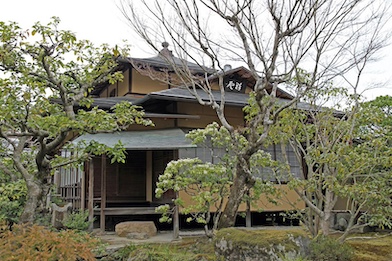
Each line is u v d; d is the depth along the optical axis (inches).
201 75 484.7
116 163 475.8
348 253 233.8
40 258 173.6
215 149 424.8
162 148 371.2
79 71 287.1
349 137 281.6
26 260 170.1
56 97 290.7
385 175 280.2
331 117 313.6
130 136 425.7
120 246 309.1
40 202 242.8
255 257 224.5
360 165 268.5
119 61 496.7
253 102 333.4
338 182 281.4
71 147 285.0
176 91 450.0
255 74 283.7
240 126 429.7
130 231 369.4
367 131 313.4
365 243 310.2
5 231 207.6
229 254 239.5
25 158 294.0
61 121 233.8
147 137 418.0
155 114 421.1
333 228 416.2
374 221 279.1
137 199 478.0
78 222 344.2
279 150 442.9
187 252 288.0
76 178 451.2
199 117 433.4
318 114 316.2
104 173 392.5
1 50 229.8
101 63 284.8
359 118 300.8
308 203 280.8
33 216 231.0
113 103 454.6
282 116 307.4
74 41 248.2
